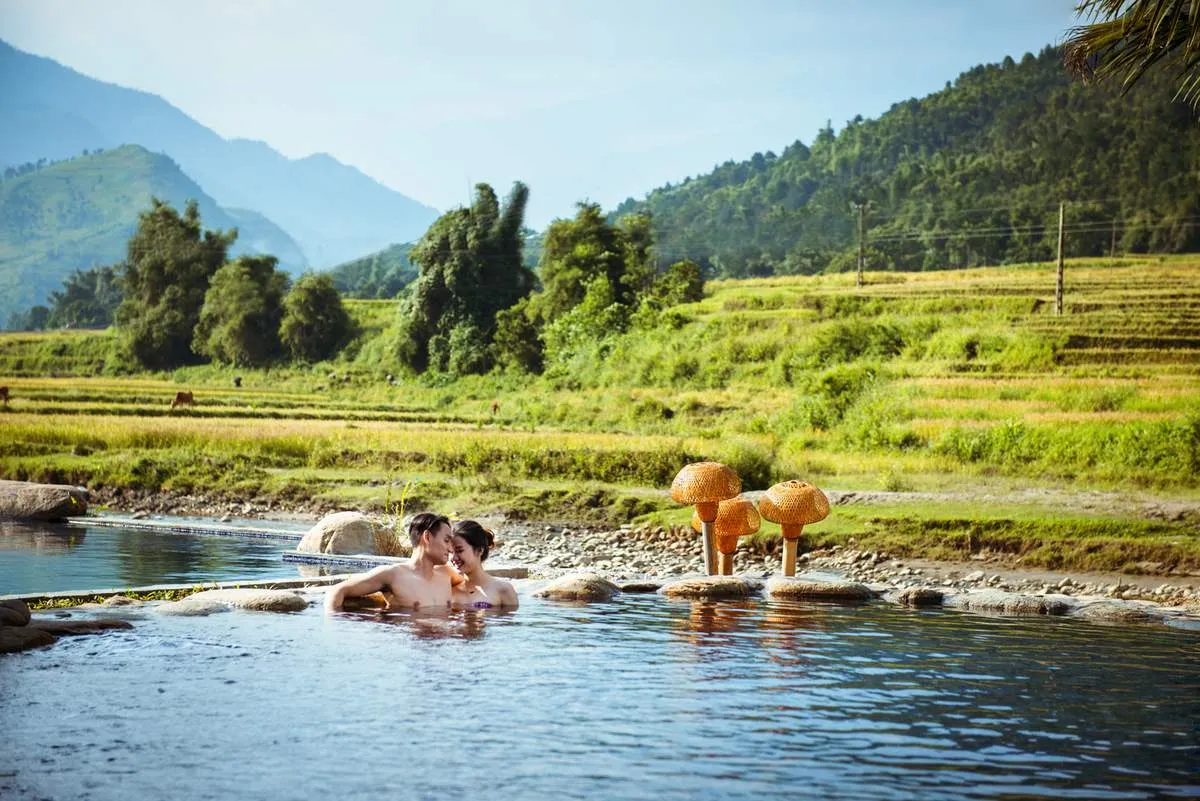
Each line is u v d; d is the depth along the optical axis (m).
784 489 11.70
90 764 4.96
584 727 5.68
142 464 28.69
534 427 46.03
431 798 4.54
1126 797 4.64
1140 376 44.56
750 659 7.62
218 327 91.62
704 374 56.12
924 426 35.56
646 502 23.59
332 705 6.05
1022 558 18.02
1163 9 12.47
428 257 81.56
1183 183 184.50
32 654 7.34
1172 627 9.64
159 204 101.12
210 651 7.52
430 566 10.02
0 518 21.08
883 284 85.81
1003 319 56.03
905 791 4.70
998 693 6.64
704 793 4.64
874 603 10.88
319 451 31.19
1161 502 22.66
